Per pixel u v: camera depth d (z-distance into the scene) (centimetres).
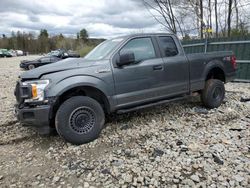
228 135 423
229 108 580
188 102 630
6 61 3588
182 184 292
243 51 934
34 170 343
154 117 532
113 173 322
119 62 433
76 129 404
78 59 461
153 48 485
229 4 1525
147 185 294
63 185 304
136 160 351
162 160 347
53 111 407
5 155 391
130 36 464
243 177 297
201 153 361
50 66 416
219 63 580
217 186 283
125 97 445
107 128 475
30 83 385
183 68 514
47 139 443
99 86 416
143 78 461
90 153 382
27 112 384
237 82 958
